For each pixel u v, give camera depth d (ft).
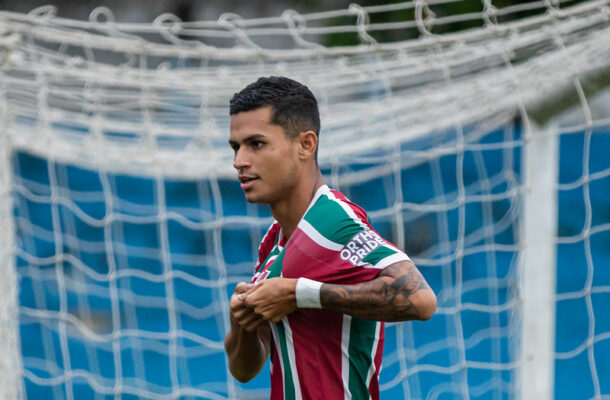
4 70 54.54
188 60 112.78
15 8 122.93
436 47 54.85
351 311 25.57
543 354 57.06
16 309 57.00
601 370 84.43
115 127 62.23
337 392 27.14
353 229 26.43
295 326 27.25
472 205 93.04
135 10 131.85
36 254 91.66
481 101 60.34
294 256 26.91
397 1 100.01
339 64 58.18
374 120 62.49
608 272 87.86
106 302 92.63
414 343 86.53
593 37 52.26
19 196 91.61
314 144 27.48
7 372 53.31
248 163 26.73
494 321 88.17
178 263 93.45
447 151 63.77
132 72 56.34
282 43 126.11
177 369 88.99
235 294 27.50
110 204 66.44
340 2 115.03
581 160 89.25
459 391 83.25
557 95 55.31
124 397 84.58
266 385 86.33
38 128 60.90
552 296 57.47
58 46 107.04
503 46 53.93
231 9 131.13
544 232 57.57
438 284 92.84
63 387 85.05
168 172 67.41
